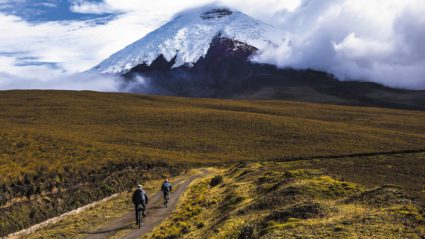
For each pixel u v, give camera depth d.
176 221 23.28
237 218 18.91
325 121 122.56
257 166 55.09
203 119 110.88
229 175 45.28
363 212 15.40
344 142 87.25
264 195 22.80
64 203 30.08
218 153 77.00
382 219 13.63
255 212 19.42
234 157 73.19
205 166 64.62
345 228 13.20
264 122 108.31
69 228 23.41
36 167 33.06
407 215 13.70
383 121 127.06
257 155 75.56
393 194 17.70
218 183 39.53
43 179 31.00
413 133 106.62
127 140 81.44
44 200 28.72
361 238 11.95
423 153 70.25
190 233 19.20
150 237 19.59
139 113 117.31
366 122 125.06
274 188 24.64
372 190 18.80
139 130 95.00
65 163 37.72
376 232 12.36
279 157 73.06
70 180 33.81
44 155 39.75
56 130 80.88
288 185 23.61
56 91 158.62
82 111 115.88
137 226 23.20
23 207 26.25
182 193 36.88
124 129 95.25
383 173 50.50
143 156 56.09
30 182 29.34
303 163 62.50
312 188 21.62
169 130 97.25
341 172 50.81
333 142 87.25
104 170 40.59
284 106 167.12
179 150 77.50
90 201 33.09
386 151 74.56
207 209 25.83
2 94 140.50
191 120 109.25
